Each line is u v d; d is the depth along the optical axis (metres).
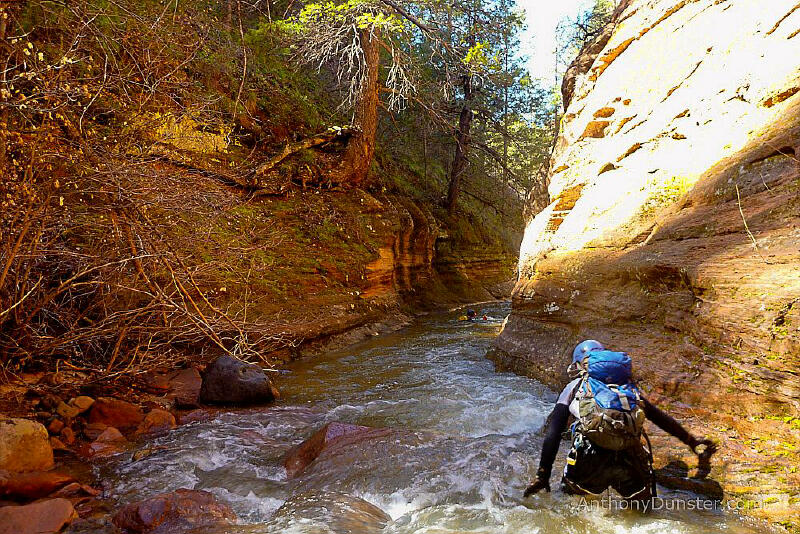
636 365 4.50
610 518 2.89
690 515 2.87
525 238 10.00
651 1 9.27
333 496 3.35
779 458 2.90
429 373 7.66
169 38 6.36
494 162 23.80
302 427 5.29
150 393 6.03
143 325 5.67
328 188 14.03
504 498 3.27
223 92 11.94
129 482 3.80
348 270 12.32
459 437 4.50
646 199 6.73
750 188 4.95
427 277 18.17
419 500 3.35
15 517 2.93
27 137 4.59
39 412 4.71
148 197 5.26
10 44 4.21
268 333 8.05
